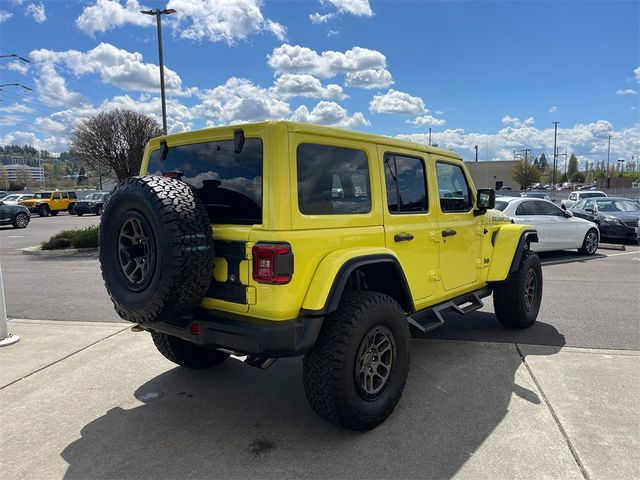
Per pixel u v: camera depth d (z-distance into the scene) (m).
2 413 3.76
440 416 3.60
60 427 3.53
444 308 4.53
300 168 3.13
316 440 3.30
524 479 2.84
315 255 3.15
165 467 3.01
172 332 3.42
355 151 3.56
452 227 4.59
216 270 3.16
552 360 4.70
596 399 3.84
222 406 3.85
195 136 3.53
